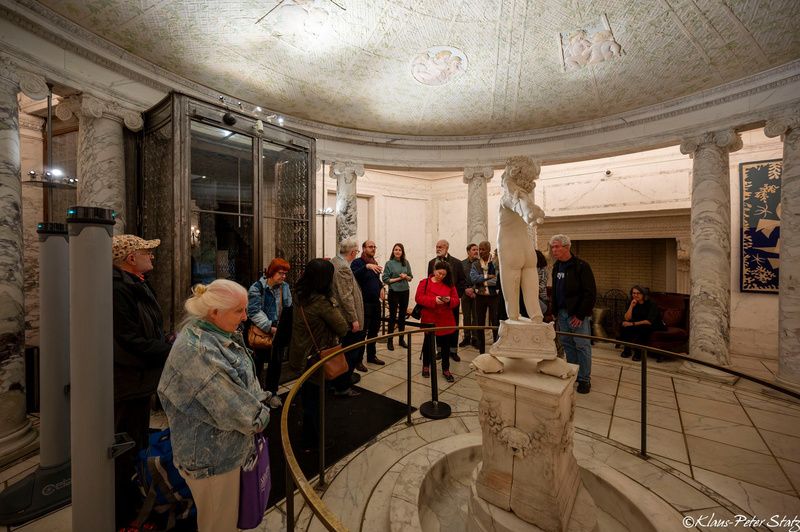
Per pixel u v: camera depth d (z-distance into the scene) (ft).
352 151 22.54
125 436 6.40
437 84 16.96
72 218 5.63
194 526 6.08
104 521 5.89
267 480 5.69
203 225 13.57
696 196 17.29
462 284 18.58
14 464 9.20
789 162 14.74
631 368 16.66
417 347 19.84
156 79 14.84
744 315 20.54
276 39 13.60
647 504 7.20
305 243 17.24
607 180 25.55
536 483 6.57
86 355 5.73
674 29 12.96
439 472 8.73
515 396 6.79
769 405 12.41
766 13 12.01
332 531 3.23
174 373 4.88
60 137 17.01
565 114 19.93
